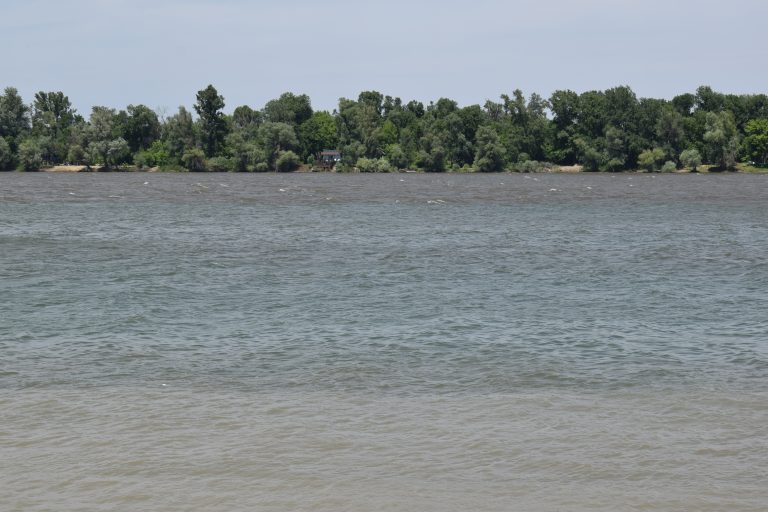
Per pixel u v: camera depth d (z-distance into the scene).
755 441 24.89
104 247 71.06
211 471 22.84
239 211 113.19
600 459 23.67
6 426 25.91
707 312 44.12
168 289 50.75
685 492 21.67
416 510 20.83
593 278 55.94
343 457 23.78
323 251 69.50
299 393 29.47
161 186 180.75
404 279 55.09
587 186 184.25
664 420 26.69
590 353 35.22
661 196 148.25
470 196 147.75
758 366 33.09
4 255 65.12
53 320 41.47
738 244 75.19
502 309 44.88
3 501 21.11
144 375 31.66
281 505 21.08
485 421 26.61
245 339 37.69
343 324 40.94
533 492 21.72
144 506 20.98
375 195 150.25
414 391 29.77
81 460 23.48
